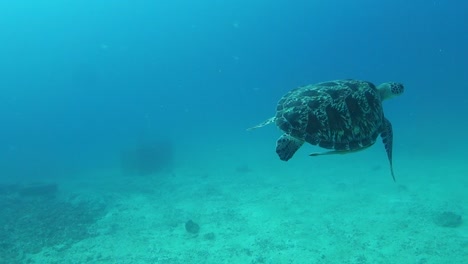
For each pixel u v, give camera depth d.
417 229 10.98
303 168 21.81
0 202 17.47
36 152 50.84
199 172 23.36
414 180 16.52
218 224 13.02
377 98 5.25
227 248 10.80
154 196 17.78
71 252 11.27
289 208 14.11
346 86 5.20
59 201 17.81
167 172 24.19
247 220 13.18
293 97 5.34
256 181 19.34
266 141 36.62
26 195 19.14
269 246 10.70
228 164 25.56
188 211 14.83
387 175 18.03
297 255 9.98
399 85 5.73
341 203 14.18
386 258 9.38
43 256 11.05
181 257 10.41
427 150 23.17
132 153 26.22
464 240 9.87
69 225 13.81
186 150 35.03
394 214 12.42
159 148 26.56
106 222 14.07
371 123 4.88
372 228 11.39
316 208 13.83
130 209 15.70
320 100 4.95
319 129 4.68
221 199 16.30
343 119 4.74
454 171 17.12
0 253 11.32
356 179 17.80
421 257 9.22
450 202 13.01
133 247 11.40
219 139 42.75
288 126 4.82
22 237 12.73
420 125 35.81
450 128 30.61
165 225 13.34
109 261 10.45
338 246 10.33
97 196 18.27
